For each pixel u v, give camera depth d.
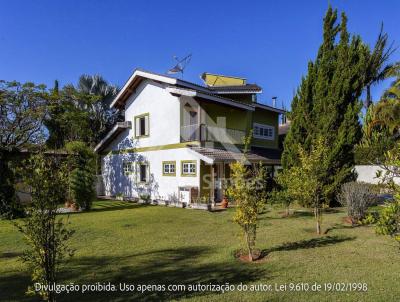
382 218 3.68
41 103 18.09
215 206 16.98
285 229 10.46
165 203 18.47
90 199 16.53
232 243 8.90
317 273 6.25
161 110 20.53
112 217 13.94
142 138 22.14
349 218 11.66
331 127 15.73
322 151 10.19
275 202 13.97
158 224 12.09
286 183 12.52
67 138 22.52
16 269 6.92
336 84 15.88
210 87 20.75
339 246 8.23
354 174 15.33
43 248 4.35
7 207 12.66
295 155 16.67
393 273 6.16
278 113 25.39
